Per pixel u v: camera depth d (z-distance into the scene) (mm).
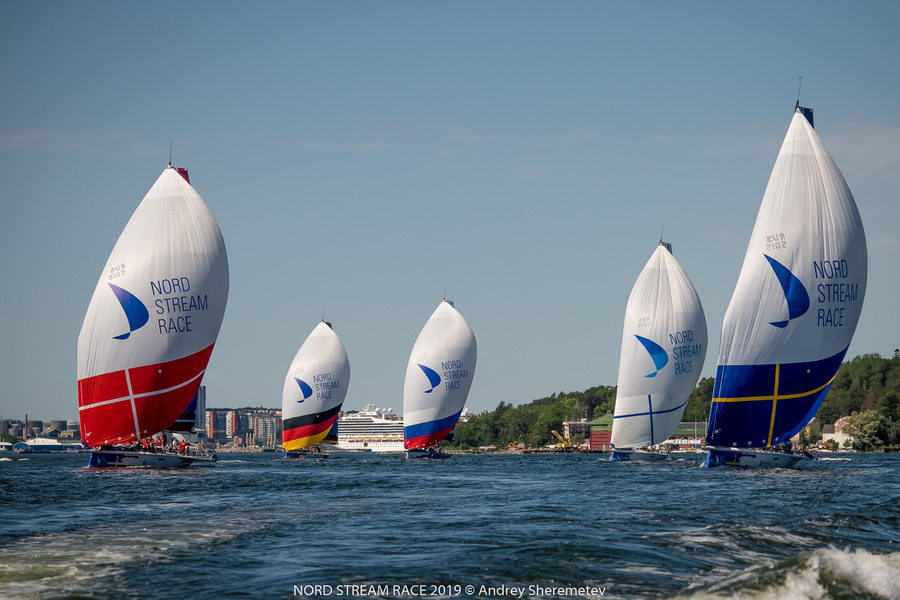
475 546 46562
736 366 122000
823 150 118625
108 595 35625
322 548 46562
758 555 44344
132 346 124688
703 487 95875
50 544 48219
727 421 123812
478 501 77562
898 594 32906
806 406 120312
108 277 125500
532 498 81312
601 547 45281
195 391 128125
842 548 47344
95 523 58719
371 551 45500
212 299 127812
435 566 40844
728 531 51812
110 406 125688
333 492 90125
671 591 35781
